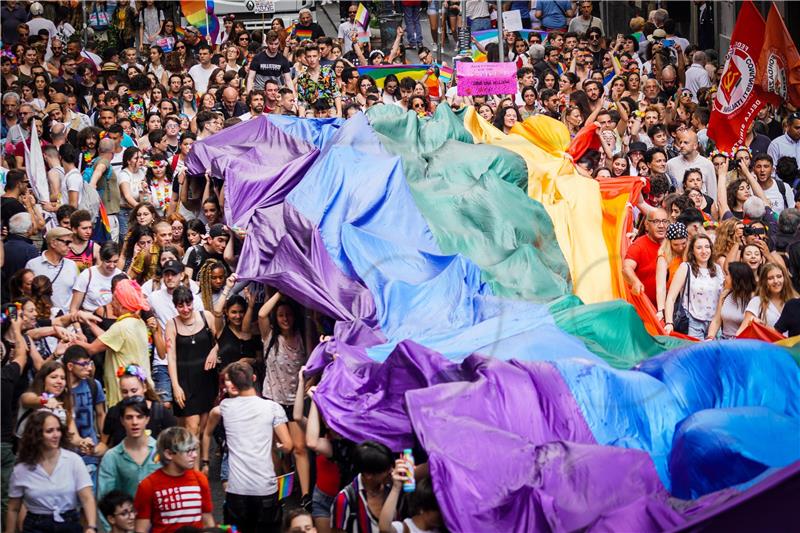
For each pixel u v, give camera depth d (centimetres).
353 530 863
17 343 1016
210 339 1115
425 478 856
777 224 1362
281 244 1172
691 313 1181
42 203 1443
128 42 2391
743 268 1138
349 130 1344
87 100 2016
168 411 984
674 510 834
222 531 782
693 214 1231
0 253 1183
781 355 991
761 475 863
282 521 930
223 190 1347
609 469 862
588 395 948
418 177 1324
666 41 2238
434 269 1191
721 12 2430
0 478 933
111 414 965
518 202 1287
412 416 897
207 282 1205
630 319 1077
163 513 852
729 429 892
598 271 1278
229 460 947
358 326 1074
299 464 1011
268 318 1101
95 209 1466
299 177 1337
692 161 1513
